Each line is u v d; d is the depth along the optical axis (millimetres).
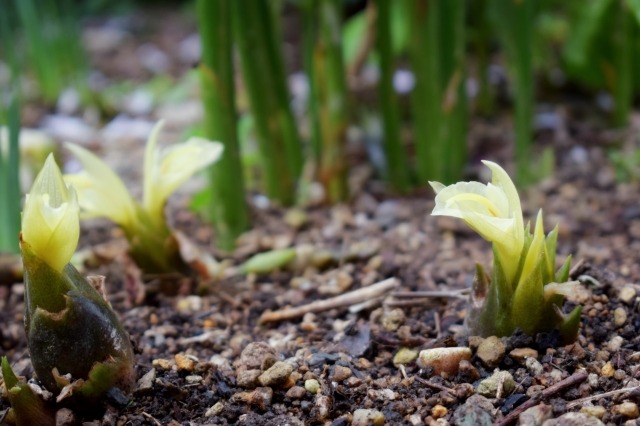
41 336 456
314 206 667
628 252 575
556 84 848
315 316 533
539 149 725
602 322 500
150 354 509
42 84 922
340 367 484
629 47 699
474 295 489
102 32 1221
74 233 450
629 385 462
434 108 656
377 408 466
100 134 855
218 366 496
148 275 559
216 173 611
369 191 684
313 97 666
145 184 551
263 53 634
